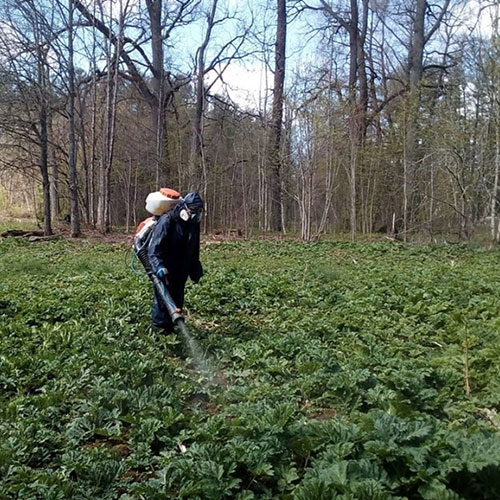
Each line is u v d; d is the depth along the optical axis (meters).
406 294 8.66
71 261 14.66
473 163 20.48
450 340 6.33
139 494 3.15
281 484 3.21
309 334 6.43
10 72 21.83
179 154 28.28
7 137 27.09
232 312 7.88
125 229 28.94
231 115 32.06
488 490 3.03
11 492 3.18
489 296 8.75
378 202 26.98
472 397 4.53
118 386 4.66
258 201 30.16
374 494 2.77
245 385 4.86
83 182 32.22
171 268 6.36
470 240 20.45
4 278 11.30
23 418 4.08
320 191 26.25
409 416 3.94
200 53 28.61
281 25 28.86
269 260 15.34
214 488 3.08
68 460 3.50
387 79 32.31
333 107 23.14
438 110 20.80
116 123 32.53
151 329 6.56
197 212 6.31
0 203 39.59
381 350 5.69
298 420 4.04
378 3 30.48
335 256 16.75
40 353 5.59
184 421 4.02
